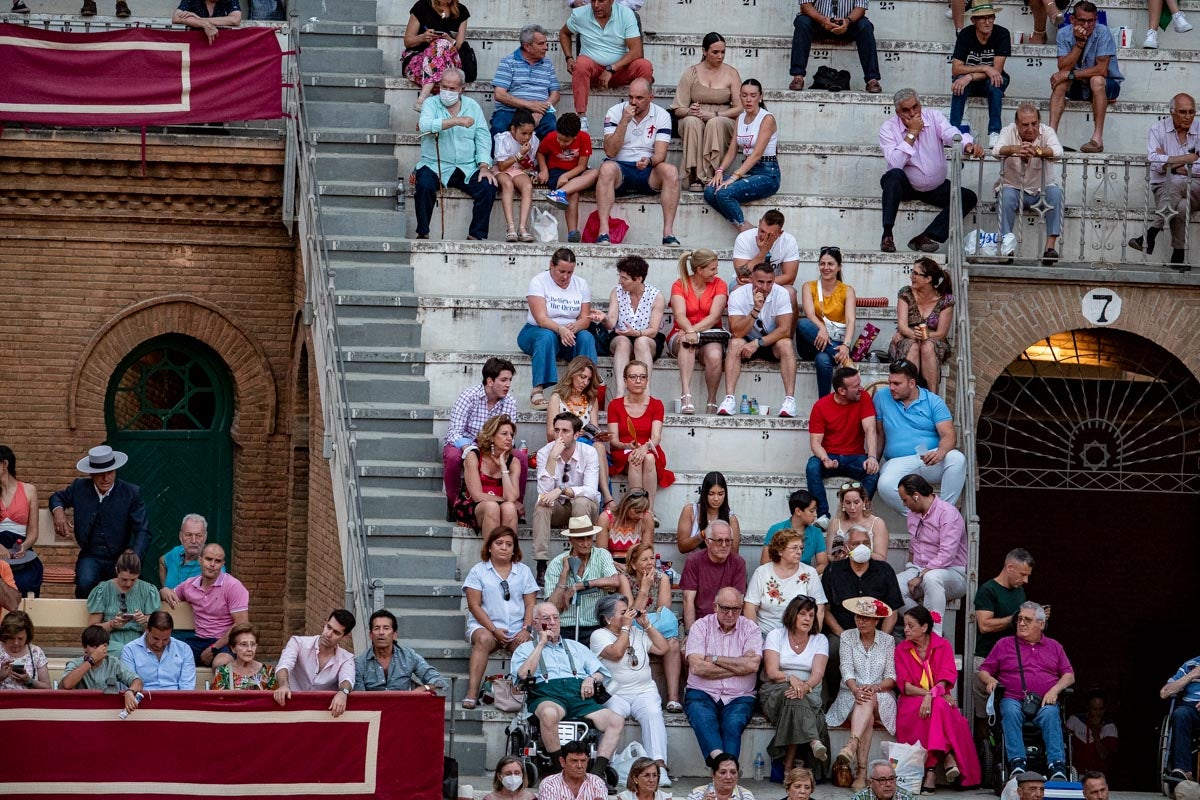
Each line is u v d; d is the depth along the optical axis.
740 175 67.38
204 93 69.12
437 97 65.94
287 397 76.00
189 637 53.00
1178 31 75.75
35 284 74.06
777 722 50.72
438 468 57.88
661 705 51.66
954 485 57.50
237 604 52.91
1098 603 86.62
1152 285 64.12
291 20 70.75
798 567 53.22
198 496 77.00
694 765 51.84
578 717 49.19
